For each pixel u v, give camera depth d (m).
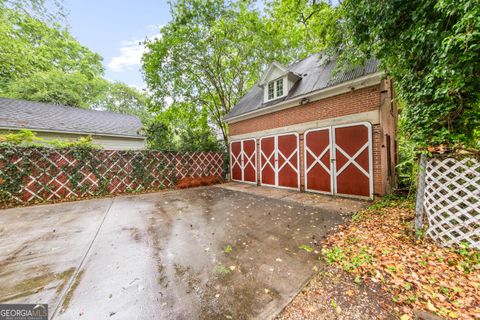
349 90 5.40
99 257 2.53
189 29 9.54
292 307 1.62
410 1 2.43
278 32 10.74
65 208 5.05
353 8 3.19
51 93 11.66
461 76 2.00
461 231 2.30
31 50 10.95
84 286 1.95
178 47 9.71
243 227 3.55
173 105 10.79
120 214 4.48
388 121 5.54
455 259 2.12
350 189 5.45
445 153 2.39
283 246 2.76
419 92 2.47
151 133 10.13
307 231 3.28
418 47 2.46
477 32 1.71
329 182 5.91
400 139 3.94
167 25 9.60
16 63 10.29
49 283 2.01
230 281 2.00
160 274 2.15
